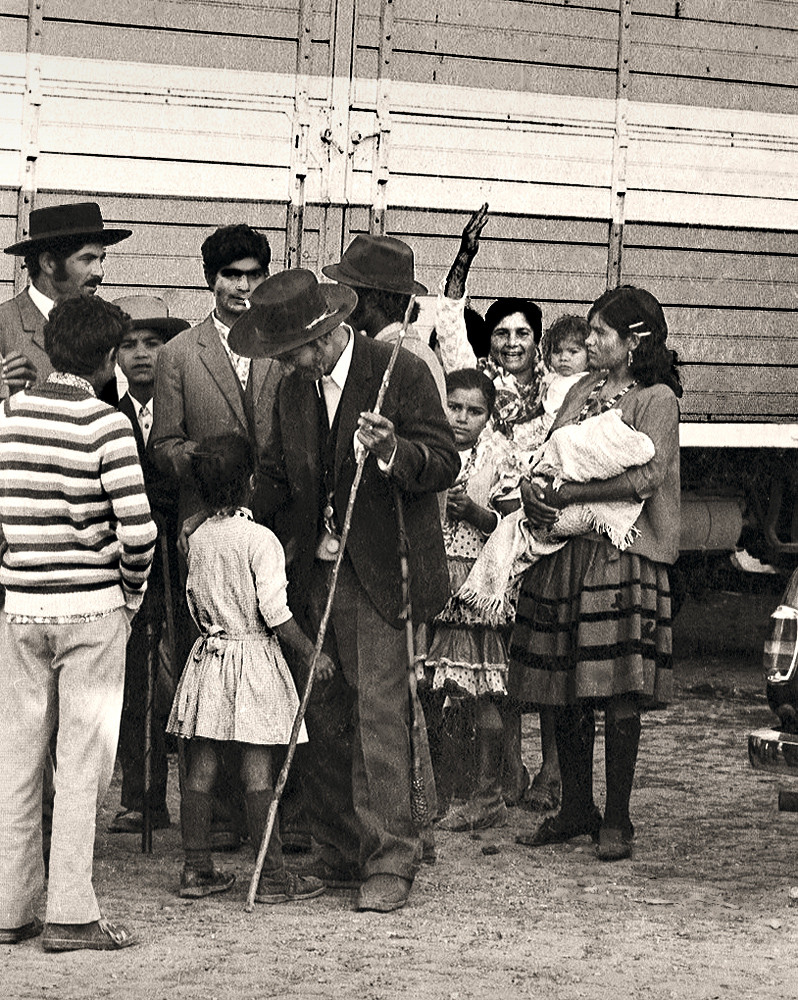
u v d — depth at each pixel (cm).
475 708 820
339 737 688
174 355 747
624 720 748
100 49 984
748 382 1188
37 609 596
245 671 664
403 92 1059
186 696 670
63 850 596
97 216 736
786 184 1188
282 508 703
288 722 666
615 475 740
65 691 601
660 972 586
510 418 886
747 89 1170
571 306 1123
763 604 1698
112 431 596
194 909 657
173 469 720
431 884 706
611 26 1120
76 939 598
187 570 682
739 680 1285
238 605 667
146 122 995
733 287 1177
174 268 1007
